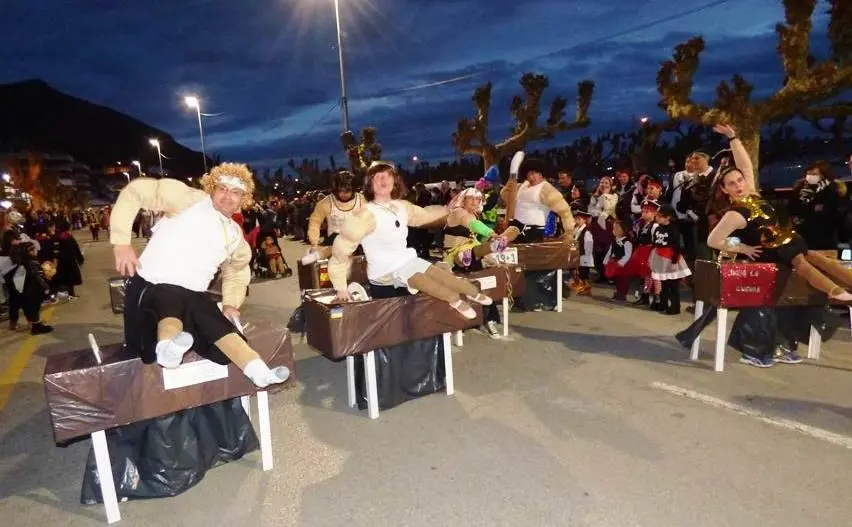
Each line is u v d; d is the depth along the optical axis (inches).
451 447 151.6
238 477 142.2
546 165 296.0
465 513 122.0
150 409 128.3
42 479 150.6
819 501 119.7
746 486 126.2
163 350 111.0
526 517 119.3
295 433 166.7
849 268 197.5
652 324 263.3
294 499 131.3
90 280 542.6
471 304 184.7
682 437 150.0
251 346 138.4
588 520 117.2
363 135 718.5
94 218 1517.0
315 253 253.0
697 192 303.7
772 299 189.6
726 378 190.9
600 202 374.3
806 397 172.1
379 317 168.6
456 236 246.8
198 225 124.2
